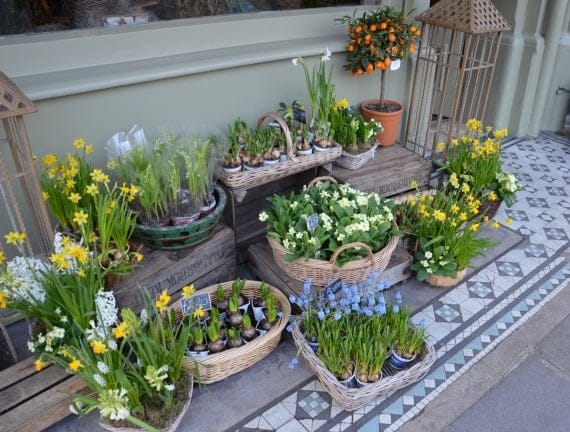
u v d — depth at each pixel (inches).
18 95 62.0
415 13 128.9
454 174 105.1
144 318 72.1
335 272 81.7
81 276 66.8
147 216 82.0
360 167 112.7
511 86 160.1
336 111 109.2
